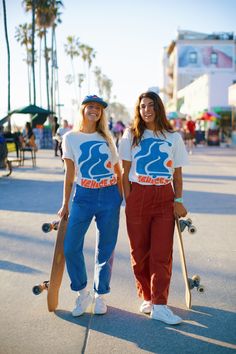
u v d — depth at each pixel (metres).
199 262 5.17
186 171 14.97
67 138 3.77
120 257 5.34
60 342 3.31
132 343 3.29
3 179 12.90
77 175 3.78
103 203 3.73
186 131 24.03
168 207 3.71
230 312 3.83
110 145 3.83
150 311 3.80
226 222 7.21
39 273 4.78
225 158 20.64
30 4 42.09
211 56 64.75
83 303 3.79
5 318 3.71
